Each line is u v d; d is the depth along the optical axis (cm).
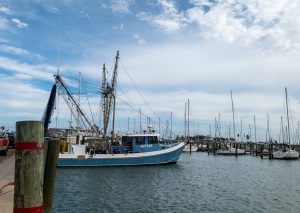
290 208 2830
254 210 2738
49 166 759
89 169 5281
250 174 5591
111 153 5703
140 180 4297
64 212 2500
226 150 11475
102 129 5988
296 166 7412
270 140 12094
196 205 2883
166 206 2809
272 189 3894
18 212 489
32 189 491
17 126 495
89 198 3045
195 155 11362
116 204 2830
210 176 5088
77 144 5566
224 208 2791
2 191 1354
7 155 3183
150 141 5909
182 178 4647
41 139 503
